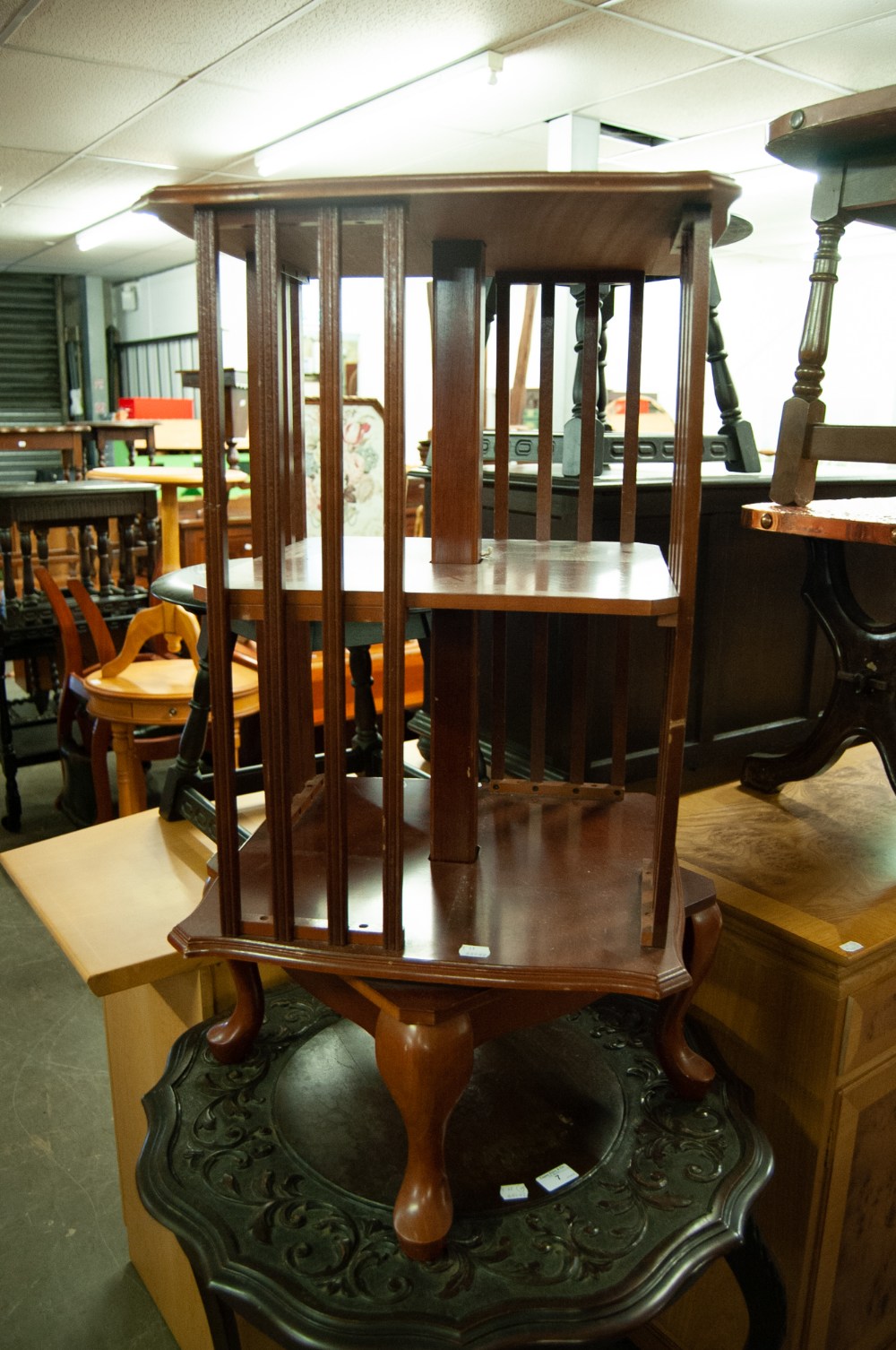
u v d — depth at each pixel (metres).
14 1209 1.75
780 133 1.25
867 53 3.65
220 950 0.93
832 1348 1.42
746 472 1.86
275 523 0.83
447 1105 0.89
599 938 0.92
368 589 0.85
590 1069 1.20
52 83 4.13
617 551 1.12
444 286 0.95
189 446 5.71
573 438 1.59
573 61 3.76
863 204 1.29
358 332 7.46
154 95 4.29
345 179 0.76
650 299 6.72
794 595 1.90
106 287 11.03
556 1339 0.83
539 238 0.92
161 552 3.99
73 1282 1.61
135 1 3.25
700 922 1.08
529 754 1.72
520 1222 0.95
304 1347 0.83
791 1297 1.35
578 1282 0.89
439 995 0.88
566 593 0.82
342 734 0.87
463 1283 0.89
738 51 3.63
